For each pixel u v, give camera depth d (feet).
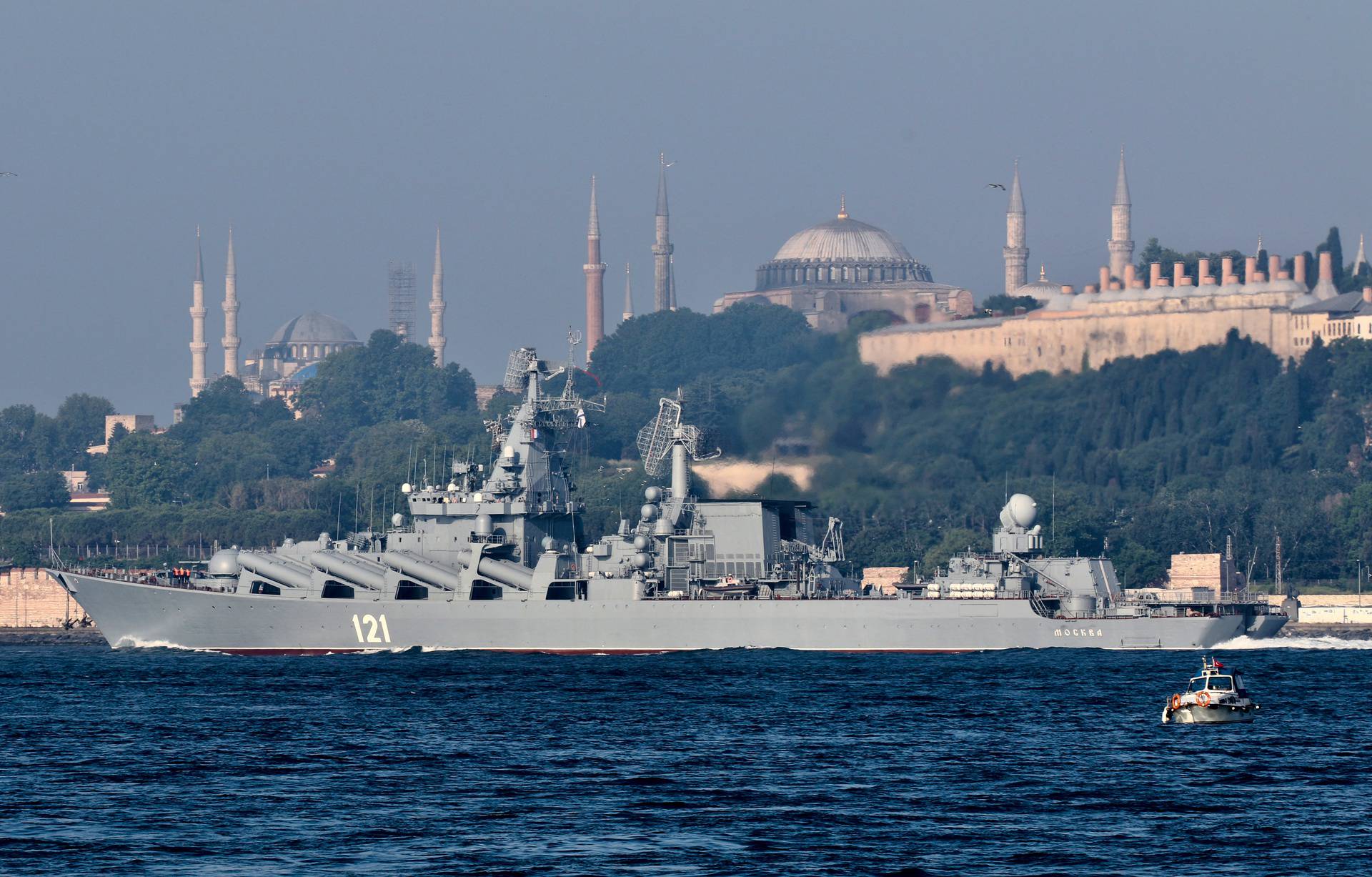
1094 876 640.99
